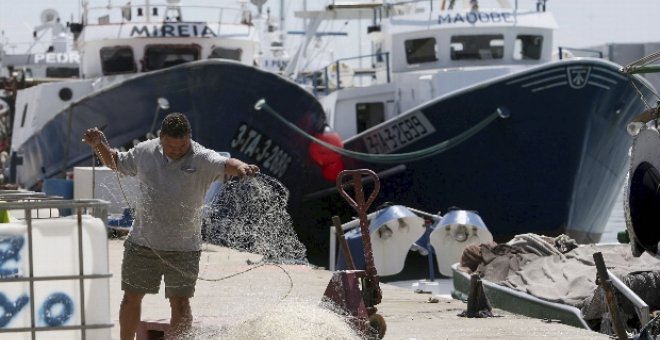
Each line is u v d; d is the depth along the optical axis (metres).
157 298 18.78
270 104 33.50
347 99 39.44
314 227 36.31
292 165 34.66
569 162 35.19
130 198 13.70
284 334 11.11
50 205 9.92
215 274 22.11
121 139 33.94
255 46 42.31
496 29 39.91
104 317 10.05
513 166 35.09
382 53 41.03
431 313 18.09
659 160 16.61
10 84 51.78
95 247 10.02
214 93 32.81
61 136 35.56
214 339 11.33
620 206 61.78
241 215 14.38
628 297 15.33
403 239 25.48
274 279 21.28
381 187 35.84
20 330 9.89
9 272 9.88
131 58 41.09
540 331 15.41
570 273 19.52
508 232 35.94
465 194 35.50
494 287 20.28
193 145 11.60
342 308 12.16
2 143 52.59
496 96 34.19
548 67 34.00
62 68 65.19
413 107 38.00
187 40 40.97
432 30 40.00
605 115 35.31
